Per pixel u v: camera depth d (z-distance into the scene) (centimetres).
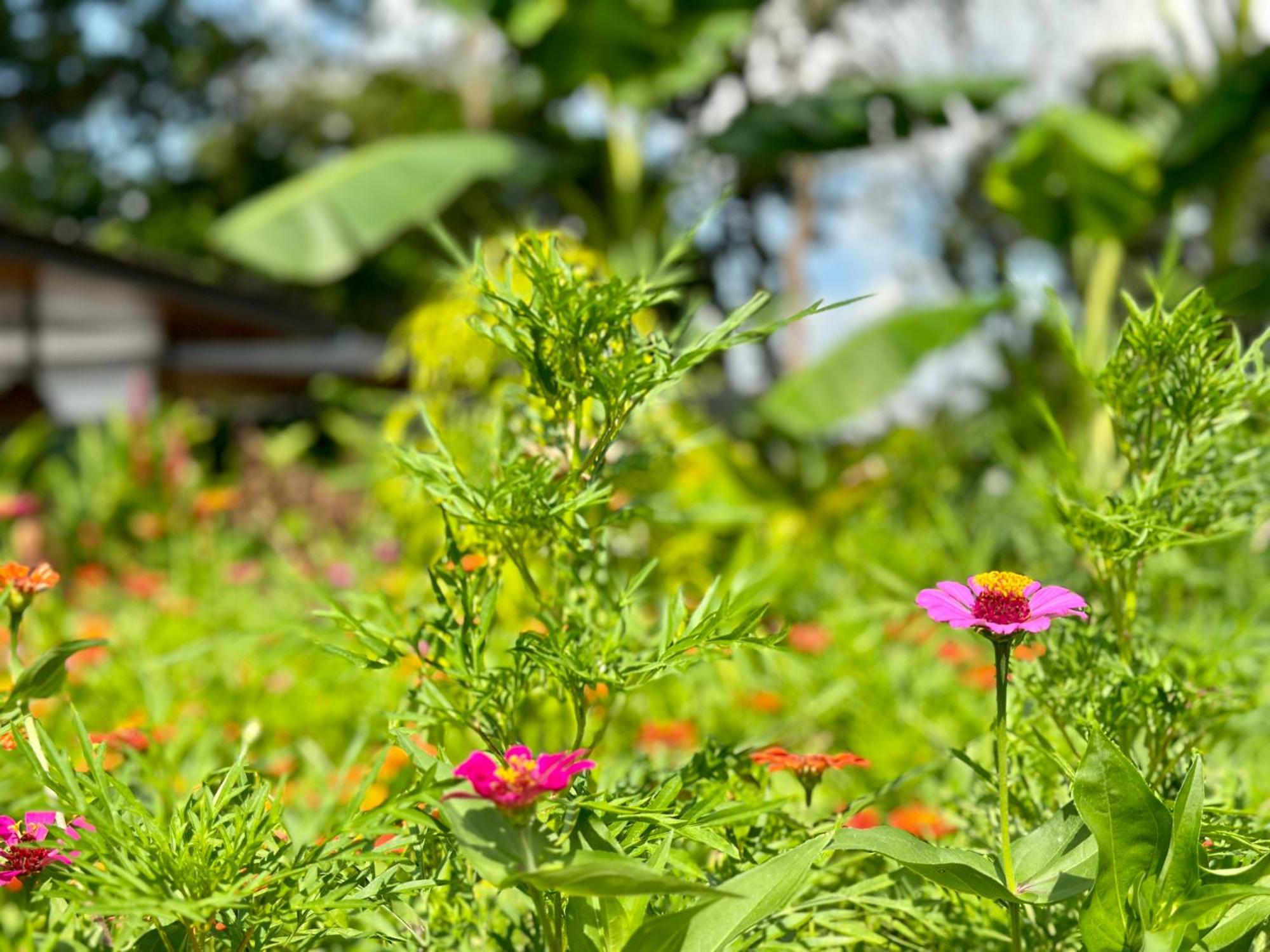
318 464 1095
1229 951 89
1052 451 132
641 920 87
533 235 108
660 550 348
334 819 107
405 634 105
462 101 1598
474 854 77
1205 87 756
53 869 92
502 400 131
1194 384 111
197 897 88
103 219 2183
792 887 87
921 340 633
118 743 153
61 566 607
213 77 2277
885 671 253
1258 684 162
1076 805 88
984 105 797
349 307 2008
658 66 736
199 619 376
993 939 110
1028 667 119
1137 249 1146
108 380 1226
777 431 698
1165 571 199
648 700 245
